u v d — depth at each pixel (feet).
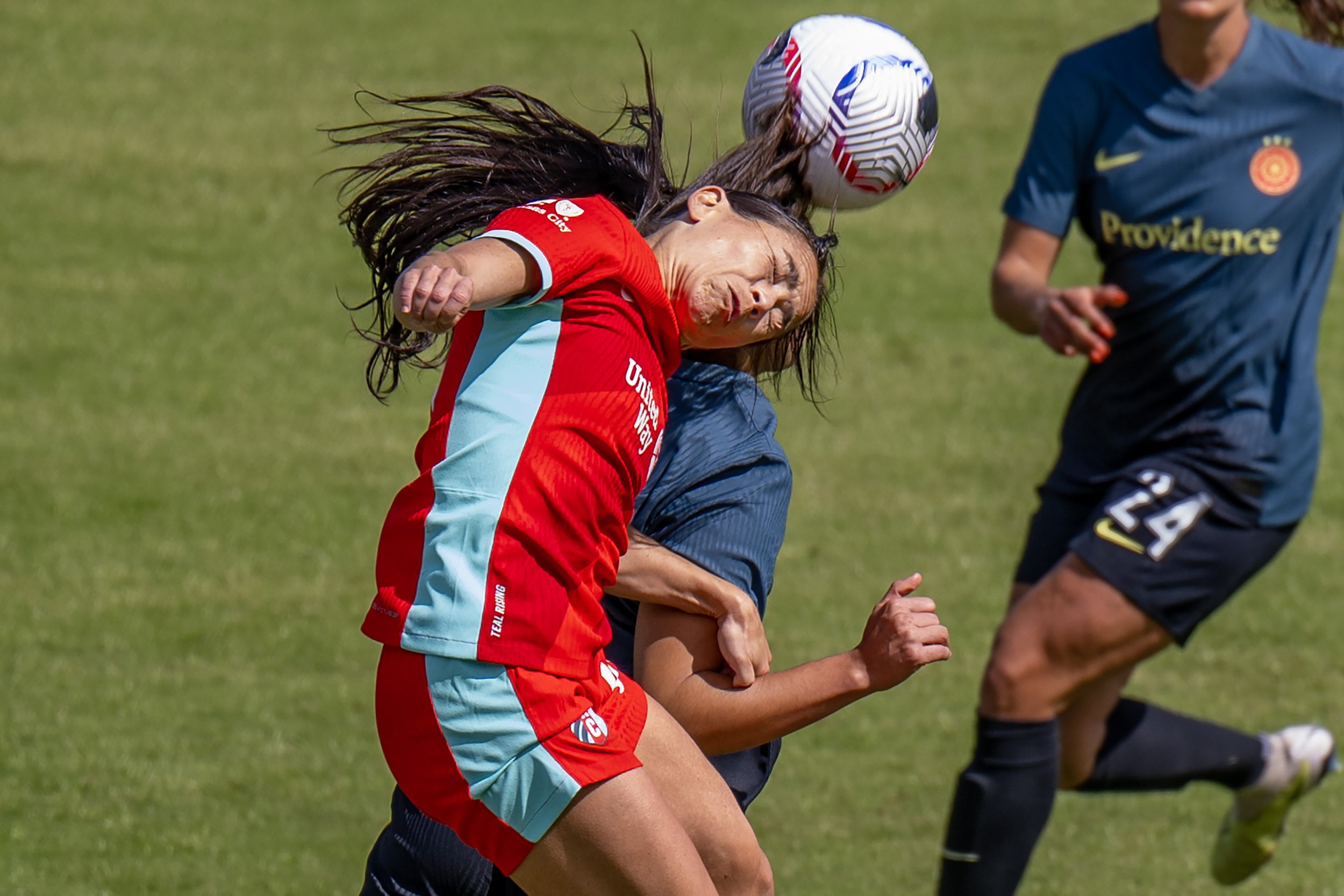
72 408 95.40
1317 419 54.29
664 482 37.68
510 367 33.81
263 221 125.70
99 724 63.36
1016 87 157.89
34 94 146.30
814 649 71.97
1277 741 57.16
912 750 65.67
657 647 37.27
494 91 41.39
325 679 68.44
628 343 34.40
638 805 33.76
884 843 58.44
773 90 43.57
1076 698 52.80
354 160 135.23
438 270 30.19
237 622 72.74
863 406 102.42
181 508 83.76
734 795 39.86
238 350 105.29
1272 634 77.51
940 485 92.07
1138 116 53.98
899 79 42.91
